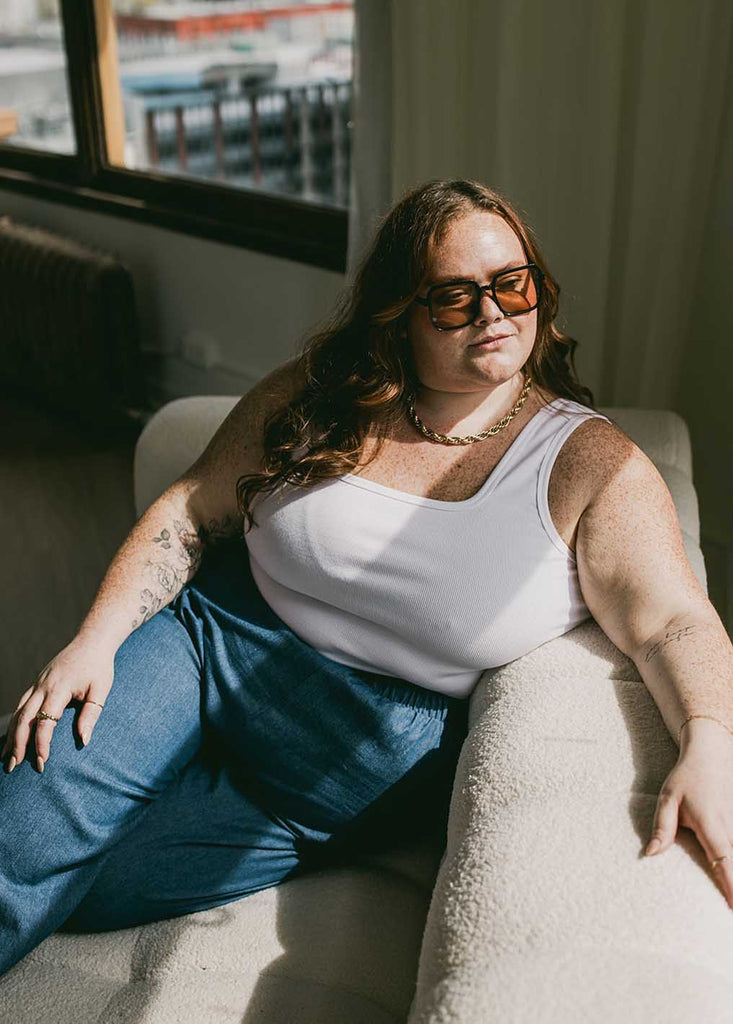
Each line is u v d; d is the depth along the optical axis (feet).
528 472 4.23
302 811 4.25
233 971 3.77
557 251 7.23
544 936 2.94
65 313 11.50
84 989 3.80
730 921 3.00
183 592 4.87
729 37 6.11
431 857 4.27
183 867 4.09
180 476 5.26
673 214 6.52
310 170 10.23
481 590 4.14
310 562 4.38
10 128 13.35
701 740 3.43
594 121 6.73
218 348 11.50
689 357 7.17
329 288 9.97
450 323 4.15
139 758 4.26
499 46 7.00
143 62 11.46
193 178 11.34
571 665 4.02
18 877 3.93
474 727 3.97
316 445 4.47
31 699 4.29
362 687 4.35
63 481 11.06
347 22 9.53
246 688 4.43
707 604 3.92
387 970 3.75
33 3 12.25
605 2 6.37
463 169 7.81
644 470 4.16
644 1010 2.68
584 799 3.39
